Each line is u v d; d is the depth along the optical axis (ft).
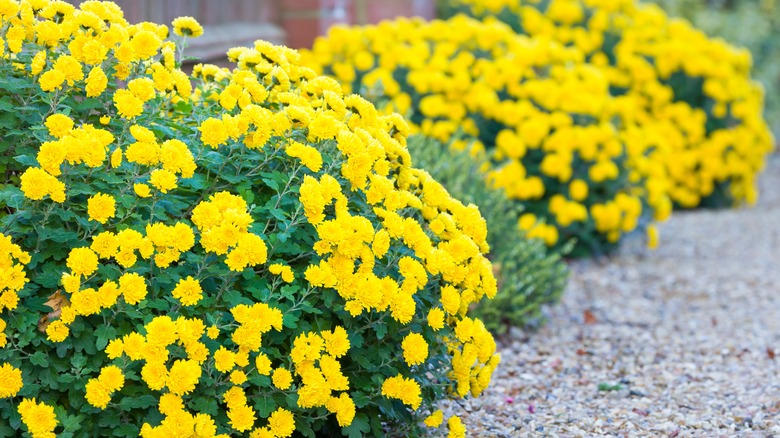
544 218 22.47
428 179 10.89
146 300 9.08
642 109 29.91
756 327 18.58
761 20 53.52
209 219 9.23
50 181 8.76
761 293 21.25
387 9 31.71
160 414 9.14
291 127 10.08
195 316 9.43
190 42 18.26
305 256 10.02
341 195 9.78
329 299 9.61
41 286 9.29
